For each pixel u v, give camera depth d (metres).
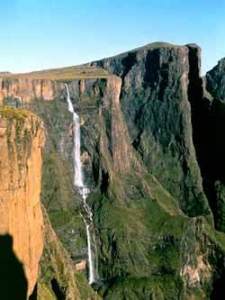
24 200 95.88
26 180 96.31
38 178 104.31
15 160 92.38
